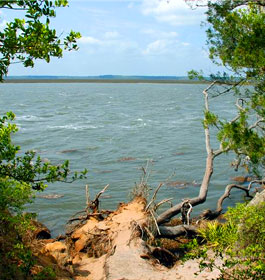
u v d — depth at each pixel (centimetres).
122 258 1131
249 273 663
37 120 5125
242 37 761
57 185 2272
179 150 3284
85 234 1355
